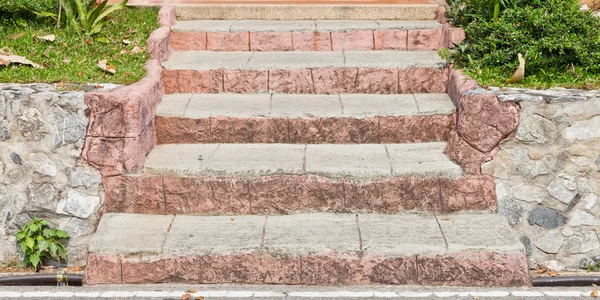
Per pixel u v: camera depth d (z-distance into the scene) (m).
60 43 6.48
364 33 6.90
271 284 5.36
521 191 5.69
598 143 5.62
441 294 5.21
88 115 5.66
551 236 5.69
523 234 5.71
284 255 5.35
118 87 5.86
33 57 6.27
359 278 5.34
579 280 5.40
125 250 5.36
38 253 5.62
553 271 5.66
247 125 6.11
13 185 5.69
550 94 5.66
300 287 5.32
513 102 5.63
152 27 6.83
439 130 6.12
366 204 5.71
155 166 5.75
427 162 5.80
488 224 5.56
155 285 5.35
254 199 5.71
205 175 5.72
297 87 6.48
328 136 6.12
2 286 5.36
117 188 5.70
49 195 5.70
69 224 5.71
